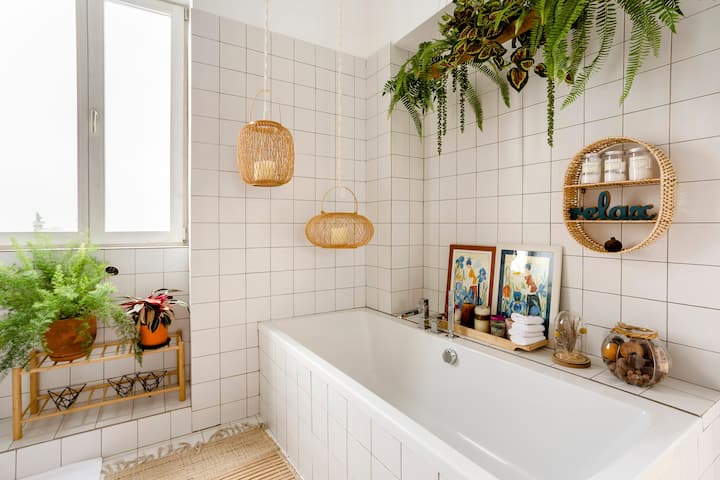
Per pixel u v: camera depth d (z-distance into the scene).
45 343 1.61
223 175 2.10
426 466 0.94
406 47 2.40
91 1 2.10
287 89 2.29
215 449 1.86
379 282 2.49
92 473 1.66
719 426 1.19
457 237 2.26
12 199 1.95
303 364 1.62
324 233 2.10
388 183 2.38
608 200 1.49
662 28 1.36
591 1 1.25
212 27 2.07
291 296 2.33
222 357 2.11
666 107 1.35
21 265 1.87
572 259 1.66
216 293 2.09
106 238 2.13
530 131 1.83
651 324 1.41
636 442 1.00
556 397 1.38
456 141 2.26
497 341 1.79
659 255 1.38
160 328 1.97
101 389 2.05
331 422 1.40
